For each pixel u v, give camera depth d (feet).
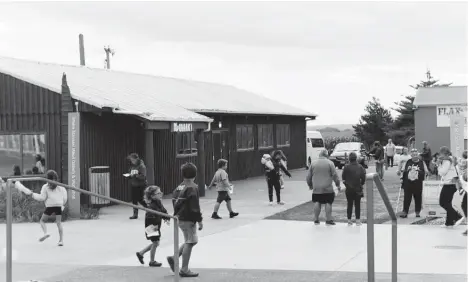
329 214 55.52
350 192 54.80
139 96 86.38
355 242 46.93
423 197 55.47
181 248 37.42
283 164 72.38
